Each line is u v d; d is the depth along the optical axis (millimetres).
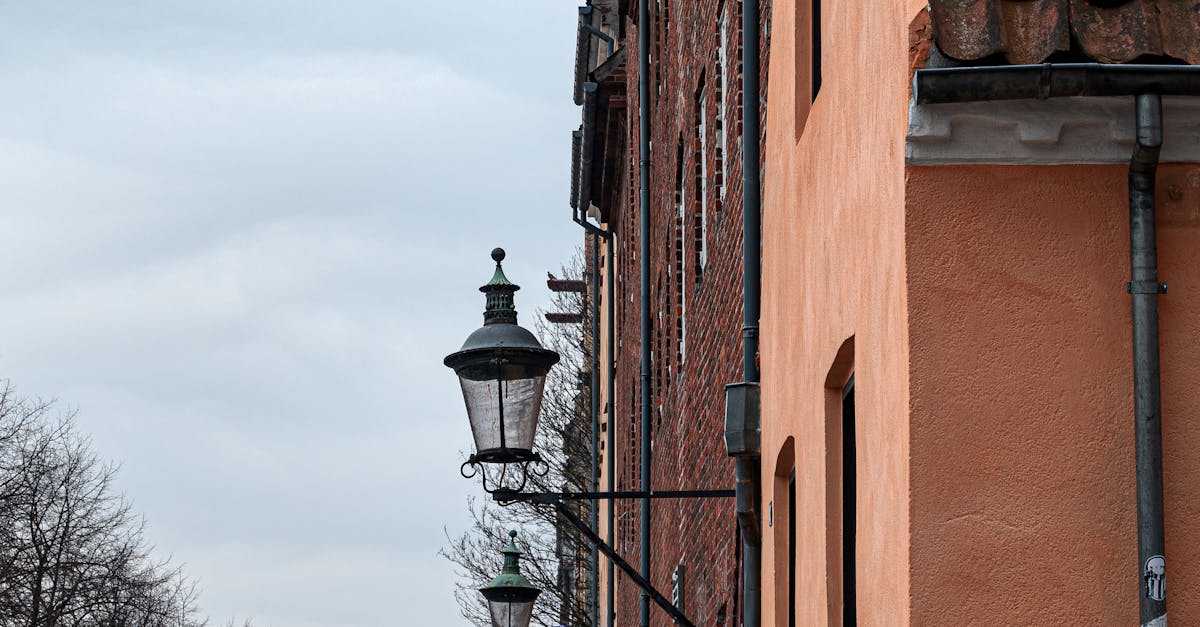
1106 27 8141
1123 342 8266
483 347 17750
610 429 47062
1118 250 8320
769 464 15805
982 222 8359
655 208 32438
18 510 59844
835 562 11977
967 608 8094
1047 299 8297
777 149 15414
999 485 8180
